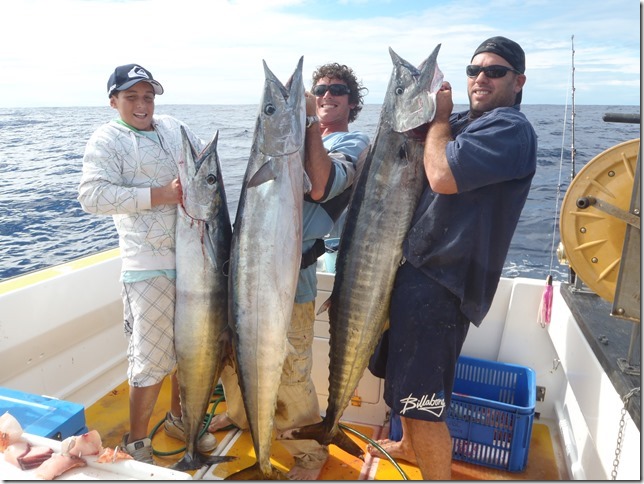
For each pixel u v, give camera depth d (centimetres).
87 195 232
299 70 213
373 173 224
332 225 250
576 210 220
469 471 266
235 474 236
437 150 207
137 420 250
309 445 255
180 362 241
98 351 328
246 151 1425
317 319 304
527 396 282
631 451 178
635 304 195
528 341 318
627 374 196
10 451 167
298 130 213
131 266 243
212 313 239
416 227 222
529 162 207
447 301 220
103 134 240
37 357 285
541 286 317
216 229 237
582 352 247
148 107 246
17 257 686
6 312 266
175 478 158
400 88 218
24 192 1105
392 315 229
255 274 220
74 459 163
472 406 268
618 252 215
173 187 232
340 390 239
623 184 212
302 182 220
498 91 225
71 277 309
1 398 216
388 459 272
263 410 229
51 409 208
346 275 232
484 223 212
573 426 275
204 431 283
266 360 225
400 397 223
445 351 221
